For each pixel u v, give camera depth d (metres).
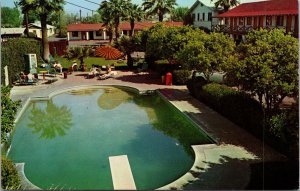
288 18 35.56
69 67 37.44
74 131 19.45
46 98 26.16
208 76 24.45
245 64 15.55
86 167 14.60
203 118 19.86
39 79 32.03
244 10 44.53
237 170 12.92
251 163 13.46
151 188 12.59
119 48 38.16
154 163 14.84
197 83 24.52
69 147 17.02
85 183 13.14
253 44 16.52
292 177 11.75
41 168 14.63
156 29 36.47
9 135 17.48
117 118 21.75
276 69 14.99
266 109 17.03
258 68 15.15
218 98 20.69
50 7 40.12
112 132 19.09
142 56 48.88
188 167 14.38
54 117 22.23
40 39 47.56
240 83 16.20
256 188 11.34
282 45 15.30
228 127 18.12
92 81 31.95
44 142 17.84
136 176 13.62
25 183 12.53
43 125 20.73
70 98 27.03
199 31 29.59
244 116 17.47
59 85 30.16
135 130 19.41
